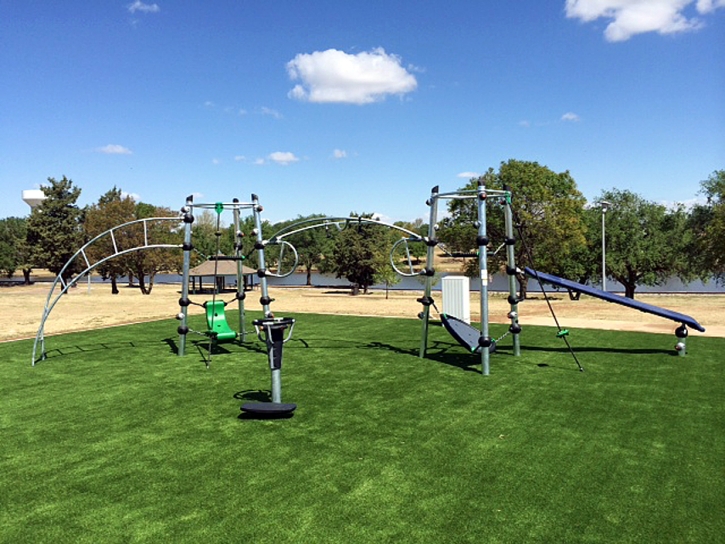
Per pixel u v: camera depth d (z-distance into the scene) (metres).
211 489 4.75
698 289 47.62
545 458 5.38
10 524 4.18
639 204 34.34
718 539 3.83
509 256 10.65
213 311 13.20
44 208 47.00
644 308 10.56
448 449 5.67
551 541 3.82
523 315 18.75
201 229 59.69
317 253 55.22
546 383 8.58
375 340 13.38
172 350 12.30
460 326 11.03
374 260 38.59
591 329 14.46
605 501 4.43
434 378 9.05
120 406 7.57
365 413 7.04
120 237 39.53
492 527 4.02
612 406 7.21
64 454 5.69
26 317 20.78
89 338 14.27
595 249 33.94
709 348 11.39
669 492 4.58
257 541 3.86
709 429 6.21
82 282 64.19
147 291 42.22
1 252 57.25
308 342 13.12
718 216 28.47
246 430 6.40
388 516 4.21
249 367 10.23
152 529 4.05
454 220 29.34
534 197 26.88
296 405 6.98
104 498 4.61
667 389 8.06
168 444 5.95
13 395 8.25
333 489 4.71
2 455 5.69
